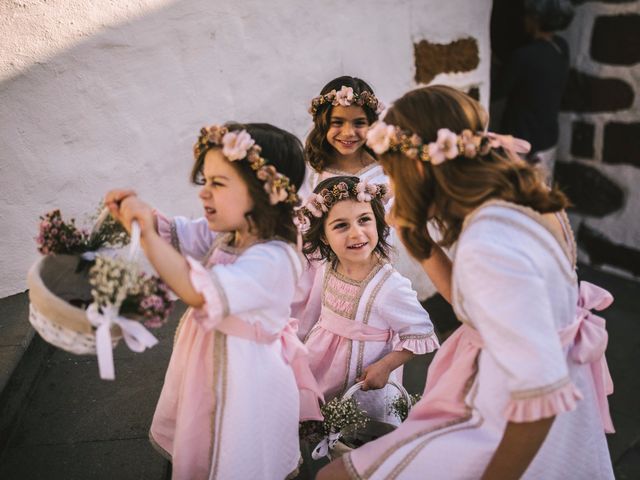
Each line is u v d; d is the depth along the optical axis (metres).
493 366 1.57
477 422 1.61
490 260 1.40
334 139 2.79
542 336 1.38
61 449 2.28
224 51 3.15
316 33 3.39
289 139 1.85
